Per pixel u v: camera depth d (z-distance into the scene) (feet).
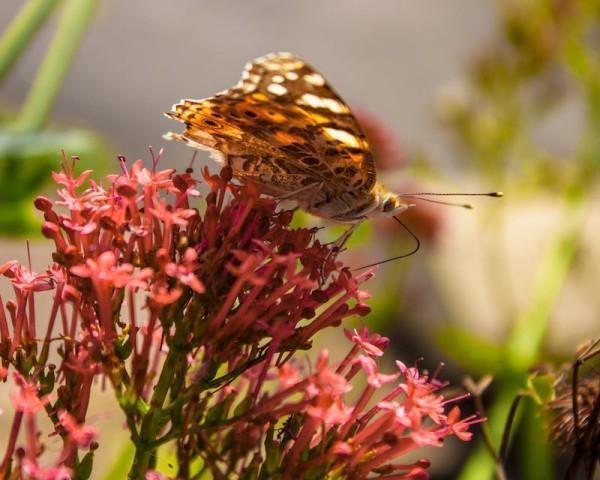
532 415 1.49
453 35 4.21
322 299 1.06
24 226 1.36
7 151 1.33
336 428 1.06
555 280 1.71
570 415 1.15
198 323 1.05
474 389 1.19
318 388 1.03
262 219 1.07
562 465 1.56
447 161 3.15
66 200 1.06
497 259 2.45
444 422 1.06
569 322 2.30
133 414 1.04
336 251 1.08
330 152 1.13
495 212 1.99
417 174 1.95
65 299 1.05
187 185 1.06
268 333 1.06
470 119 1.85
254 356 1.06
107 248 1.06
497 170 1.89
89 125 3.16
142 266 1.05
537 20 1.77
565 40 1.77
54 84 1.36
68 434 1.03
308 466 1.04
